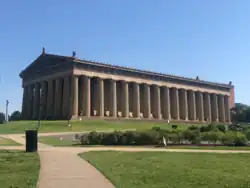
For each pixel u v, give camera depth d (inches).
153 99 4960.6
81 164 811.4
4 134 2647.6
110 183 553.0
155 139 1861.5
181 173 656.4
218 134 1888.5
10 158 944.9
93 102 4579.2
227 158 1016.9
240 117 6515.8
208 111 5753.0
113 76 4434.1
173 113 5191.9
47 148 1492.4
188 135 1913.1
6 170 697.0
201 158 994.7
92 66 4237.2
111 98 4365.2
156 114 4869.6
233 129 2484.0
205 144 1852.9
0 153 1127.0
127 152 1197.7
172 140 1888.5
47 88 4712.1
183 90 5374.0
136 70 4694.9
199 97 5634.8
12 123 3710.6
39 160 897.5
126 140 1850.4
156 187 514.0
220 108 6082.7
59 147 1589.6
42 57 4776.1
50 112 4407.0
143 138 1851.6
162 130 2015.3
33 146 1218.0
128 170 692.7
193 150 1398.9
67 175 635.5
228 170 723.4
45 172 674.8
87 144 1872.5
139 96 4896.7
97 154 1099.9
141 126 3654.0
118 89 4763.8
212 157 1037.8
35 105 4776.1
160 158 973.2
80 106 4365.2
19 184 532.1
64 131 2925.7
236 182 572.1
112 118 4217.5
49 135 2532.0
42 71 4707.2
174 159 947.3
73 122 3592.5
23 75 5191.9
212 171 698.2
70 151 1254.3
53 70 4453.7
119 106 4702.3
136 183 544.1
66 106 4094.5
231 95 6579.7
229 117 6220.5
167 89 5093.5
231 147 1658.5
